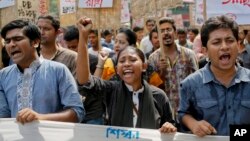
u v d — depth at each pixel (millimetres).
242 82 3176
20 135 3336
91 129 3398
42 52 4902
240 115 3166
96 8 5664
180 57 5414
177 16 9773
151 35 6742
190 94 3285
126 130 3393
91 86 3652
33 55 3445
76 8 5734
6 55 6266
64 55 4895
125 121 3604
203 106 3211
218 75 3193
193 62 5434
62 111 3420
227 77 3186
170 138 3287
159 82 5207
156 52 5434
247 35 6445
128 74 3631
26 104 3398
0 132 3340
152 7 5531
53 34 4875
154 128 3602
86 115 4547
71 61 4855
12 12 5848
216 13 5383
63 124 3361
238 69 3217
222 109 3186
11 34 3369
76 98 3434
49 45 4883
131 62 3643
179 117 3344
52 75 3438
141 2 5609
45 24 4840
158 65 5328
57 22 4934
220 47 3057
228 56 3070
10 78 3484
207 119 3227
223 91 3191
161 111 3732
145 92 3678
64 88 3430
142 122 3602
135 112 3645
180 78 5355
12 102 3441
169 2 5449
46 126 3332
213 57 3111
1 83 3520
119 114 3627
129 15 9117
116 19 5609
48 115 3322
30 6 5922
